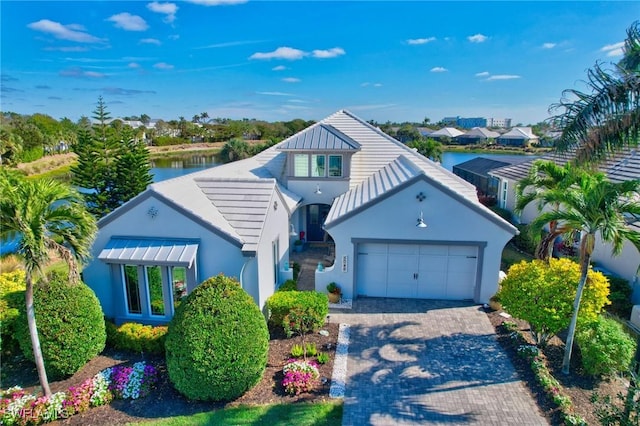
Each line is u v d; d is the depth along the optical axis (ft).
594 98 38.34
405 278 64.18
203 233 51.78
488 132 393.70
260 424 37.04
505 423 37.65
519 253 85.25
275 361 47.06
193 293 40.45
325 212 93.25
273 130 420.77
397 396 41.39
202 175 68.90
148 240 52.47
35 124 334.44
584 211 40.11
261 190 59.67
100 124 112.88
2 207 34.42
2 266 68.28
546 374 43.16
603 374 43.62
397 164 84.38
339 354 48.85
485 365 46.73
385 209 60.59
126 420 37.86
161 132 456.04
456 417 38.47
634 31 38.37
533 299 46.01
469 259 62.44
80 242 38.88
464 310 60.54
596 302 44.70
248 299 41.19
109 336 49.75
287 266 71.97
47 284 42.83
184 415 38.29
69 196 38.34
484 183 132.87
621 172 72.49
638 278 58.18
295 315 51.52
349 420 37.93
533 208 92.32
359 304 62.59
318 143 85.51
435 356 48.60
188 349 37.93
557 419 37.86
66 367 43.16
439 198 59.57
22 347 43.68
